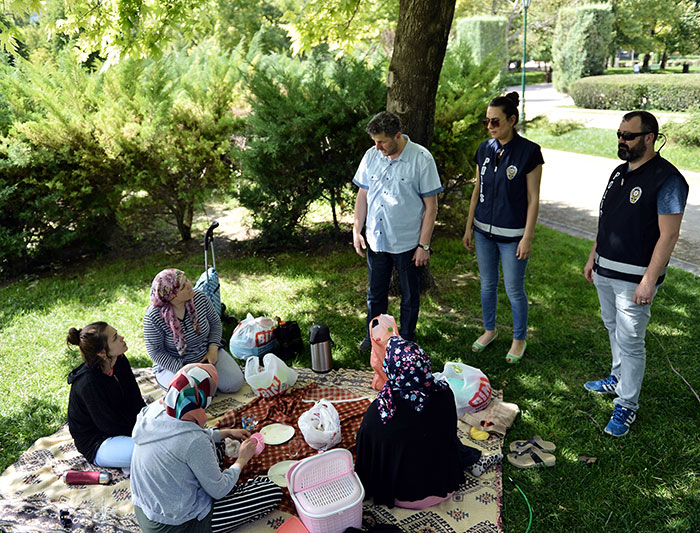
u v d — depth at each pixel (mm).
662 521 3080
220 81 7809
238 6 22750
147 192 7715
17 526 3158
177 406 2758
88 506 3287
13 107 7418
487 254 4645
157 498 2734
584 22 27875
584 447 3680
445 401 3039
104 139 7027
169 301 4027
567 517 3141
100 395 3408
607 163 13547
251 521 3182
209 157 7594
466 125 7305
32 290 6855
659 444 3650
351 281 6645
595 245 3977
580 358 4762
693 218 8836
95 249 8055
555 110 23516
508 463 3562
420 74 5285
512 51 31234
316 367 4684
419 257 4484
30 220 7168
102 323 3398
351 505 2865
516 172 4242
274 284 6691
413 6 5062
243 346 4840
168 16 5828
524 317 4633
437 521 3100
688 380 4320
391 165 4402
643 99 21203
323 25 7301
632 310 3604
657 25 31344
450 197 8188
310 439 3650
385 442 2996
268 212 7594
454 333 5262
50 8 6176
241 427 3986
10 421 4238
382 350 4230
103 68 5887
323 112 6980
